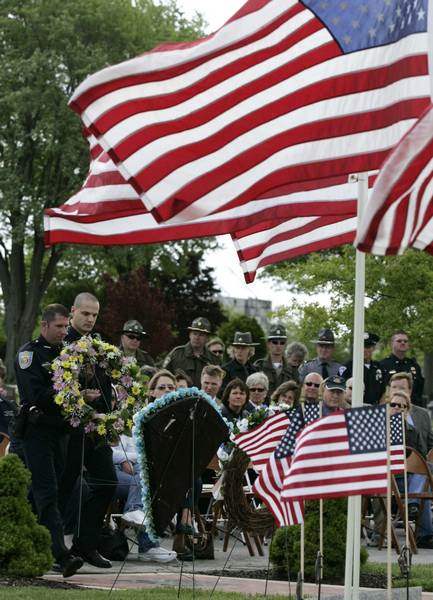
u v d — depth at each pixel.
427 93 11.99
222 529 20.41
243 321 74.50
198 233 13.86
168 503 15.15
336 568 16.28
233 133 12.34
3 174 73.06
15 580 14.36
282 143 12.28
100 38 76.56
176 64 12.24
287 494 10.55
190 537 18.83
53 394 15.47
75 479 16.16
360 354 11.97
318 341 27.75
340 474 10.50
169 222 12.31
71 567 15.14
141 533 18.25
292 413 12.36
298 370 28.16
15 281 81.06
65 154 71.25
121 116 12.27
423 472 21.59
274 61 12.34
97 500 16.09
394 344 27.34
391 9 12.15
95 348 15.98
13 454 14.94
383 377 27.09
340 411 10.55
